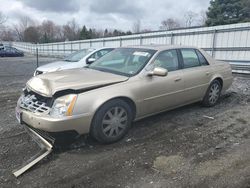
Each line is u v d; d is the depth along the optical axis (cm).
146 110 411
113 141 370
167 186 264
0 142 374
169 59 452
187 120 470
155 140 380
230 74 595
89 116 335
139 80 392
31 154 339
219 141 374
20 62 2277
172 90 441
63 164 312
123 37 1931
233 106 567
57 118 314
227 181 271
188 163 310
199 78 497
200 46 1341
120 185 268
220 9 3159
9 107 573
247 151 340
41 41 8450
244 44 1131
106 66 450
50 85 340
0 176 287
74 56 869
